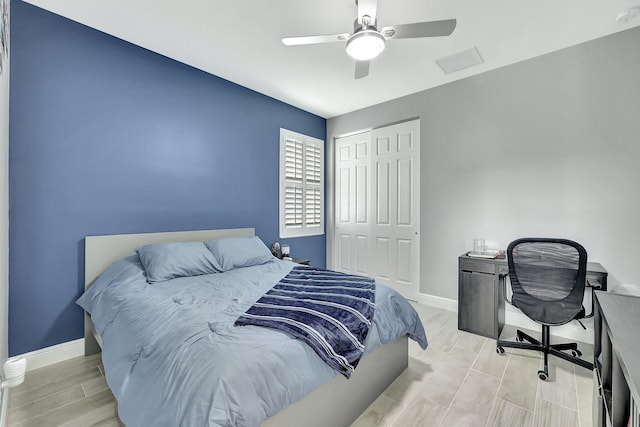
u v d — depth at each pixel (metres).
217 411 0.98
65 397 1.80
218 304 1.72
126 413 1.19
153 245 2.47
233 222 3.44
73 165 2.30
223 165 3.32
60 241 2.25
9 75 1.99
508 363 2.21
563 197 2.64
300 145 4.25
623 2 2.00
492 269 2.63
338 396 1.51
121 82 2.54
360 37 1.87
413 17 2.16
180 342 1.27
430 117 3.50
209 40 2.54
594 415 1.48
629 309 1.23
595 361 1.45
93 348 2.36
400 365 2.05
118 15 2.21
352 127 4.34
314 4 2.06
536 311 2.10
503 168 2.97
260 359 1.17
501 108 2.97
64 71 2.25
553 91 2.68
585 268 1.92
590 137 2.51
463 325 2.81
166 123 2.84
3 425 1.49
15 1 2.04
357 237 4.34
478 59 2.80
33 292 2.13
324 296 1.85
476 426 1.57
